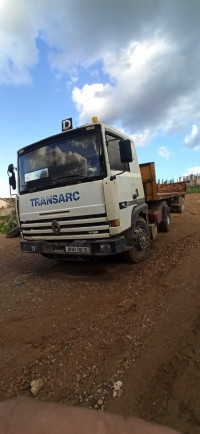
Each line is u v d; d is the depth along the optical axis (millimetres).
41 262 6766
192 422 1880
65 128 5176
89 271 5488
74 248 4777
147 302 3775
